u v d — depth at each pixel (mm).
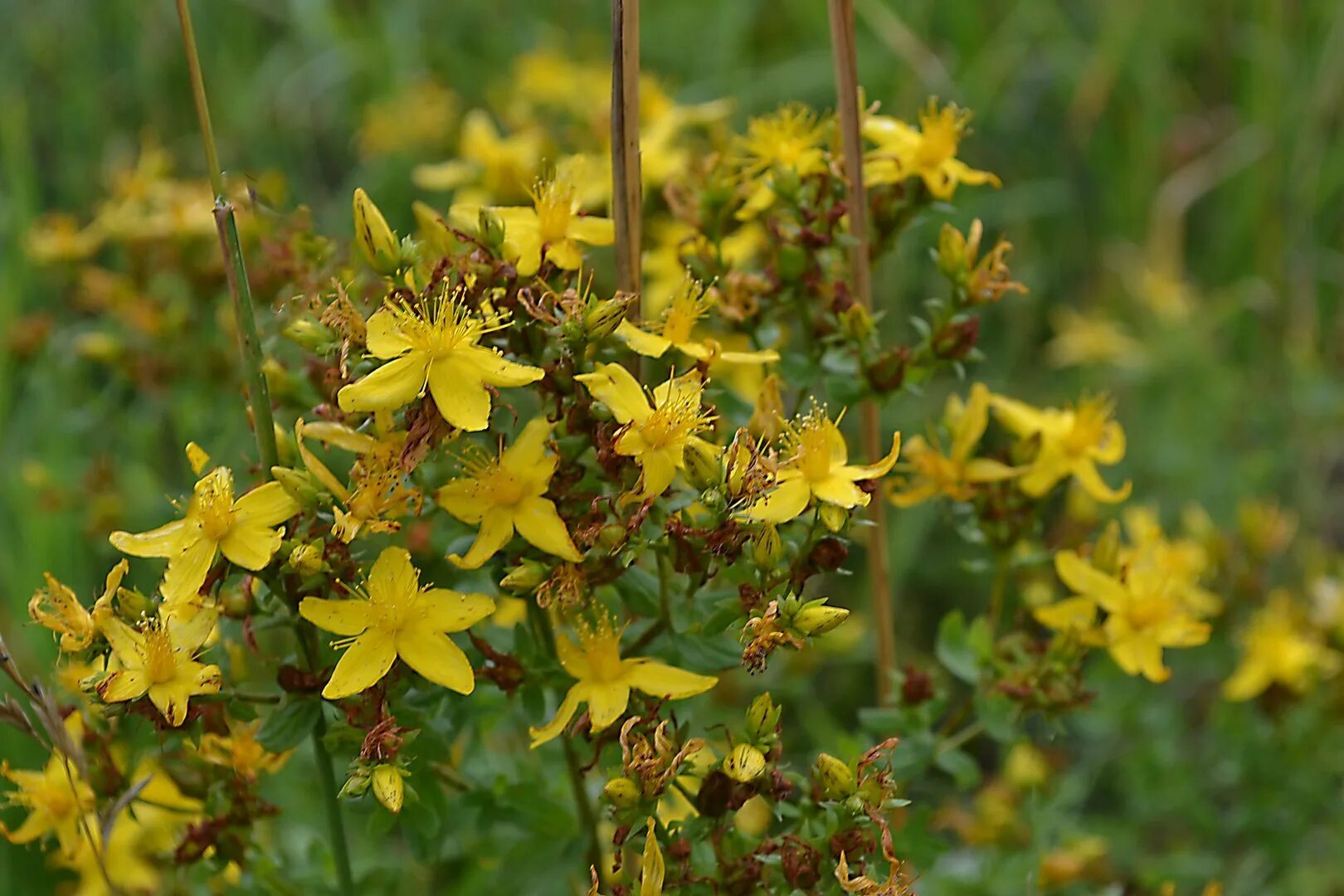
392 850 645
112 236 641
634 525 493
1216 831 632
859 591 710
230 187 559
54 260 647
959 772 549
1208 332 815
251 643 506
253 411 509
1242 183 903
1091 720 643
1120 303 859
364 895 561
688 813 534
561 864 539
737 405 540
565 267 508
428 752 515
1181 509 757
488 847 553
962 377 536
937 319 538
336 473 554
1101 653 609
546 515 499
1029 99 917
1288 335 833
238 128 860
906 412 750
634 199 518
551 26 902
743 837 522
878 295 764
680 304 517
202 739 533
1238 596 634
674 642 515
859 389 532
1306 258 867
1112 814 681
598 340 496
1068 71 910
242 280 505
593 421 500
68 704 538
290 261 557
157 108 856
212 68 879
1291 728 625
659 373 531
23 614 649
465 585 536
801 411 591
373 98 865
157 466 701
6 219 714
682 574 514
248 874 556
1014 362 824
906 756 549
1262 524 634
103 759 536
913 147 542
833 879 505
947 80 782
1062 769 649
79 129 840
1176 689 713
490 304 500
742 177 542
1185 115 939
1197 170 881
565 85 717
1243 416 798
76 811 537
